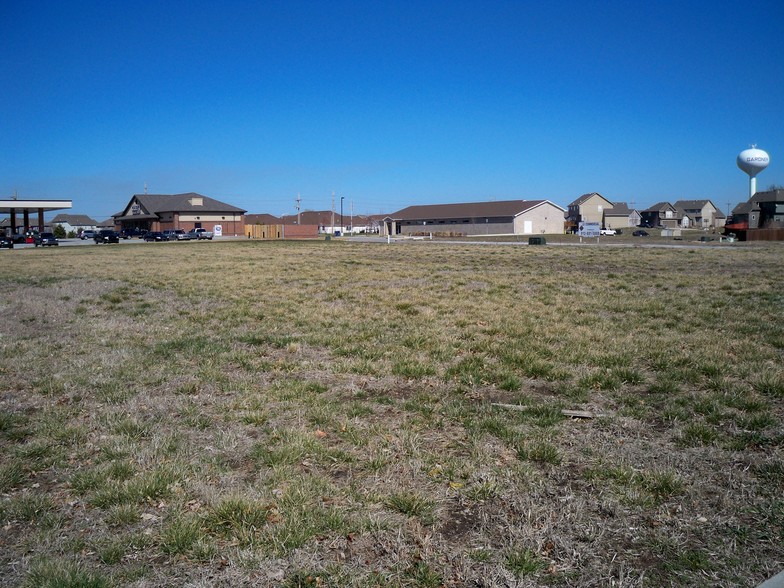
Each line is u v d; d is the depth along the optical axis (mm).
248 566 3844
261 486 4902
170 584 3688
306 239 78750
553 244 50875
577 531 4191
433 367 8414
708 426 6004
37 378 8430
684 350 9055
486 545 4051
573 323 11641
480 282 19188
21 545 4168
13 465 5422
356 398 7301
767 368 7895
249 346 10367
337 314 13422
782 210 89000
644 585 3590
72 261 33188
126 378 8359
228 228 102750
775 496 4582
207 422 6477
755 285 17500
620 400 6969
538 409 6613
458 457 5469
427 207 110312
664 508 4469
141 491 4797
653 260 29031
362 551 4000
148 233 87000
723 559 3822
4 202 76250
